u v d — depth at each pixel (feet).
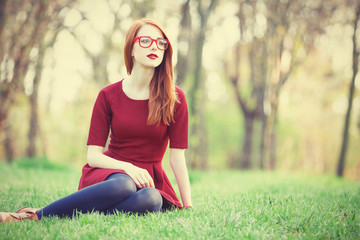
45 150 53.62
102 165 9.65
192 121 45.93
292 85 63.36
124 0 46.91
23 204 11.59
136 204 9.16
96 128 10.10
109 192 8.93
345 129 46.62
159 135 10.13
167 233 8.07
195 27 46.37
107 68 53.21
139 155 10.10
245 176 27.61
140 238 7.75
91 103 63.62
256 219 9.33
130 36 9.92
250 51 52.26
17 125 59.88
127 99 10.11
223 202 11.80
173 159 10.57
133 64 10.16
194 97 45.98
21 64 35.96
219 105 98.17
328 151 96.53
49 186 16.60
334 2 44.24
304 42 46.98
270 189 16.52
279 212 10.08
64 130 80.64
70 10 40.40
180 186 10.55
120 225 8.41
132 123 9.91
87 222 8.46
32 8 34.91
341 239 8.04
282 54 46.91
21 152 65.46
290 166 97.35
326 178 29.91
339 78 60.70
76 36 47.78
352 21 44.60
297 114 85.76
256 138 76.02
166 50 10.07
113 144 10.30
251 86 65.31
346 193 14.03
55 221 8.62
